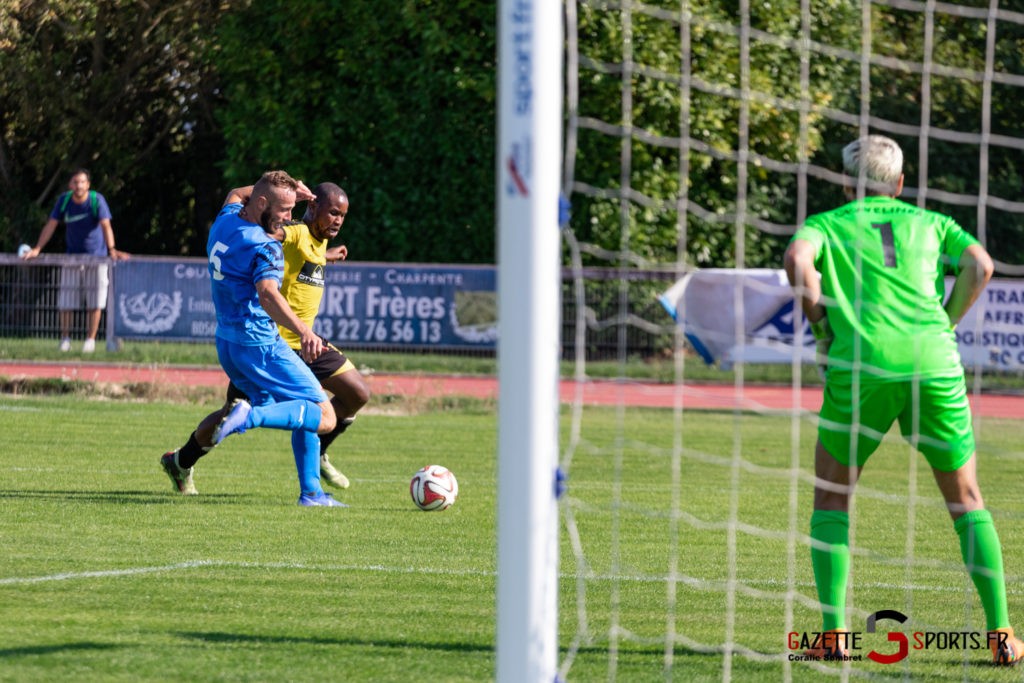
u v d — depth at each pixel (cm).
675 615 1692
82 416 4291
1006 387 5284
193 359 5672
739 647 1505
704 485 3172
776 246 7512
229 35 7506
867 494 2794
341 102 7312
